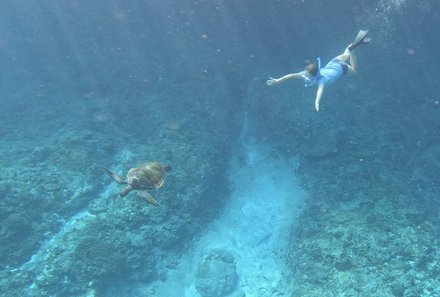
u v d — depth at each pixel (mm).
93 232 10266
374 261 9094
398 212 10516
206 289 10438
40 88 20141
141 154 13078
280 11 23484
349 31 21953
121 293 10109
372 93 16797
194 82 19266
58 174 11617
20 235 9883
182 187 12172
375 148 13758
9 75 22656
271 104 16953
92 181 11742
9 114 17016
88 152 12695
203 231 12312
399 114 15680
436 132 14719
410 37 19938
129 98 17953
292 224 12391
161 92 18500
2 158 12297
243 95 18219
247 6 23625
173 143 13852
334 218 10953
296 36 22516
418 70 18172
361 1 22234
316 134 14789
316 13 23125
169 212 11414
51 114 16281
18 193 10492
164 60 22000
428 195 12211
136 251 10508
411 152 14133
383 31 20484
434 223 10578
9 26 27062
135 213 10914
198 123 15602
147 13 26422
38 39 25938
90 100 17688
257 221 12852
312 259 10031
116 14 26797
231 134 15992
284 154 15070
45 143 13172
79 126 14938
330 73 4777
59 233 10383
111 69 21453
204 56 21859
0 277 8969
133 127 15305
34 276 9141
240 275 11133
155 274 10773
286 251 11539
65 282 9172
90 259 9586
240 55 21531
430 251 9148
